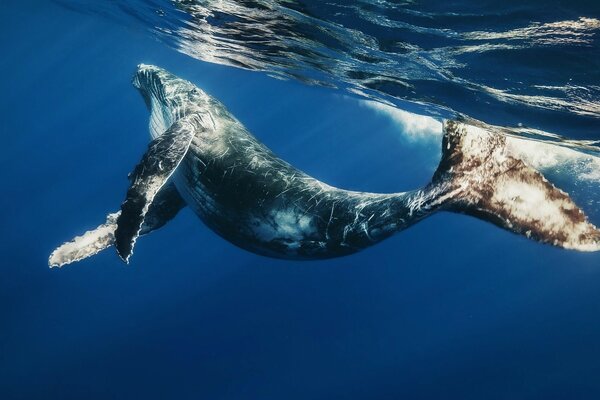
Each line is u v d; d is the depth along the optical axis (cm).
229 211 668
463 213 515
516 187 513
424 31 722
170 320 2592
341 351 2711
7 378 1967
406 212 541
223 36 1277
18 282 2553
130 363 2198
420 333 3209
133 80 1076
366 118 3042
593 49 628
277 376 2403
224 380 2264
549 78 738
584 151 1146
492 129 1105
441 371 2842
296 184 644
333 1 730
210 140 709
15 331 2227
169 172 590
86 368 2103
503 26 639
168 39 1786
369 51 907
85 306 2509
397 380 2644
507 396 2722
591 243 486
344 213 595
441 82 927
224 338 2548
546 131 1001
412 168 3048
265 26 1028
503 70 764
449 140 520
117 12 1803
